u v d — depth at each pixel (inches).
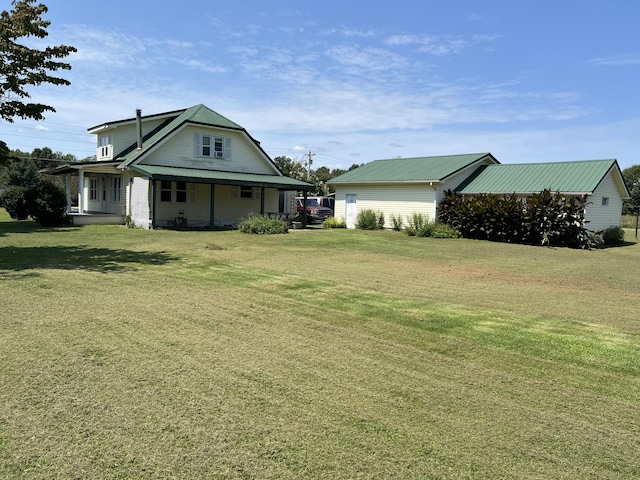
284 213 1074.1
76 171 890.1
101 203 987.3
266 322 227.9
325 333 213.6
